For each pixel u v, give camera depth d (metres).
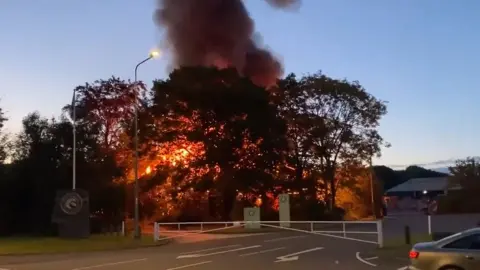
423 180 109.44
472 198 68.00
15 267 18.91
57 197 35.62
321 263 19.05
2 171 42.94
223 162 50.88
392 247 24.39
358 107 62.91
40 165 42.97
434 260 12.15
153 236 35.47
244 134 51.50
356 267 17.66
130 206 50.91
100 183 43.84
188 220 51.88
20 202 42.38
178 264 18.94
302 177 61.81
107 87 61.09
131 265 18.84
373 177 75.62
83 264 19.61
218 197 53.41
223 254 23.28
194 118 52.59
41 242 31.47
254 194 52.31
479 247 11.98
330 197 64.69
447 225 39.38
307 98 62.94
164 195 53.78
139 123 53.56
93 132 47.16
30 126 44.94
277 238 34.88
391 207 105.50
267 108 53.47
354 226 47.12
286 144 54.34
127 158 54.84
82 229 35.25
